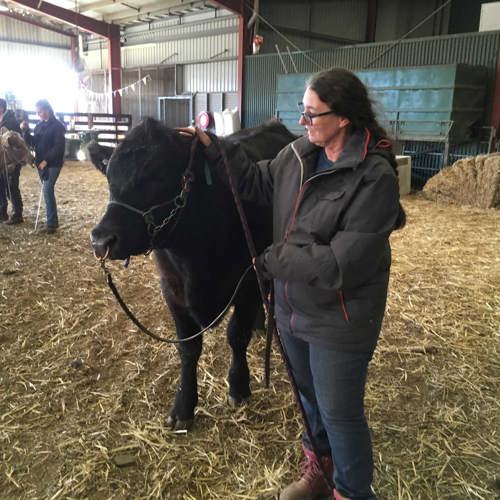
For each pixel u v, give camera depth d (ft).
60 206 24.48
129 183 5.89
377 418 8.32
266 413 8.38
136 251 6.18
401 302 12.84
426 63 32.04
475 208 24.90
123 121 50.42
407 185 29.01
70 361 9.93
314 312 5.23
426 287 13.87
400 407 8.63
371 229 4.68
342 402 5.27
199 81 53.72
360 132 4.94
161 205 6.11
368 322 5.10
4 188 20.65
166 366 9.80
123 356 10.18
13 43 60.70
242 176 6.14
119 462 7.21
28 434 7.84
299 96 34.50
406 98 29.09
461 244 18.28
